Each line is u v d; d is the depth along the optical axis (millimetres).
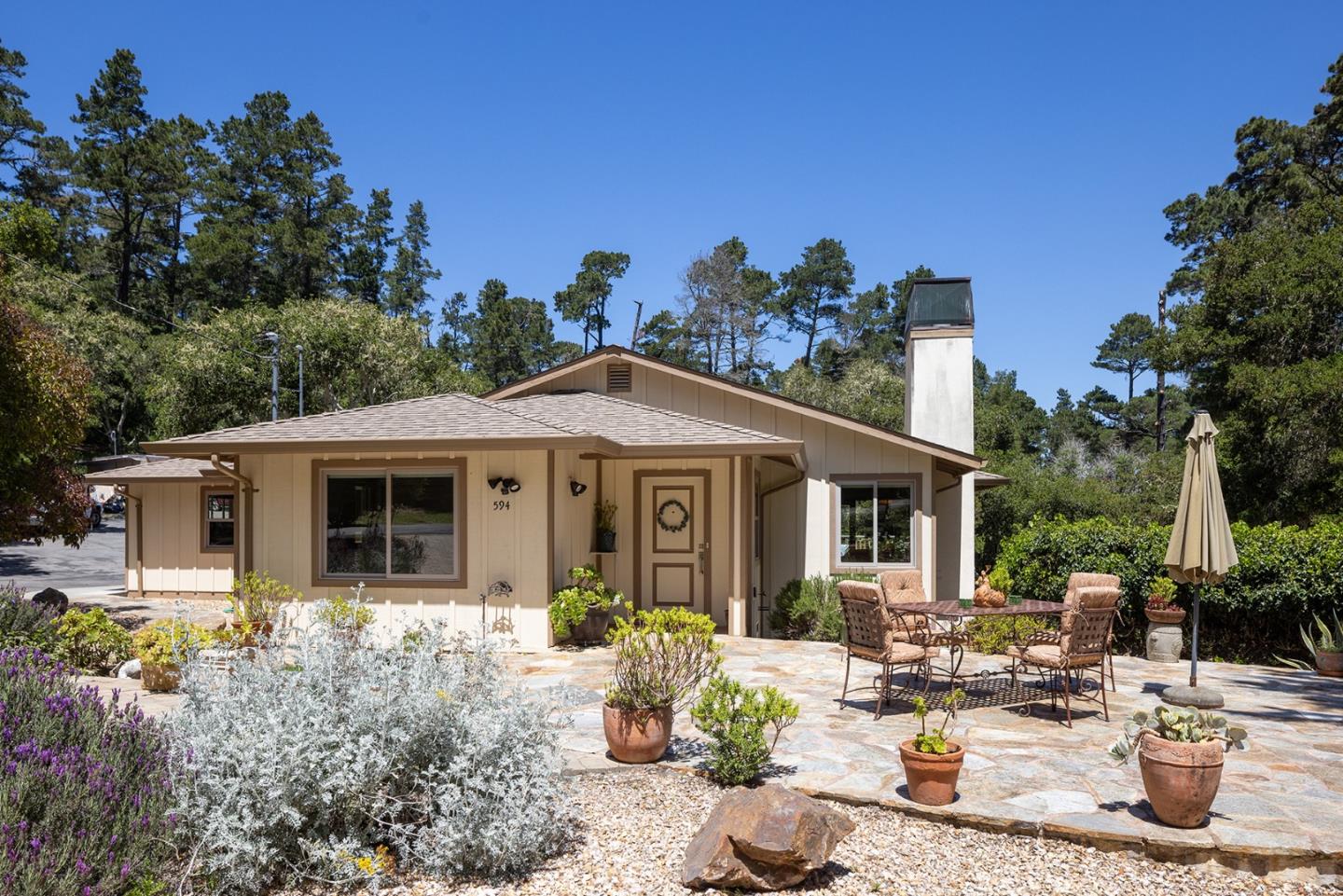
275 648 5406
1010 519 26234
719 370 57750
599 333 66938
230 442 10766
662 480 13211
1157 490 27266
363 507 11070
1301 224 20312
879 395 42688
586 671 9148
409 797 4469
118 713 4500
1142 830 4578
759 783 5434
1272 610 11242
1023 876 4242
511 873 4223
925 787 4992
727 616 12969
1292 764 5918
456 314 76562
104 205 55469
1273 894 4113
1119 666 10125
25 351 12156
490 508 10750
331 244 57031
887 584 9211
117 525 39156
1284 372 17266
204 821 3936
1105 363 61031
